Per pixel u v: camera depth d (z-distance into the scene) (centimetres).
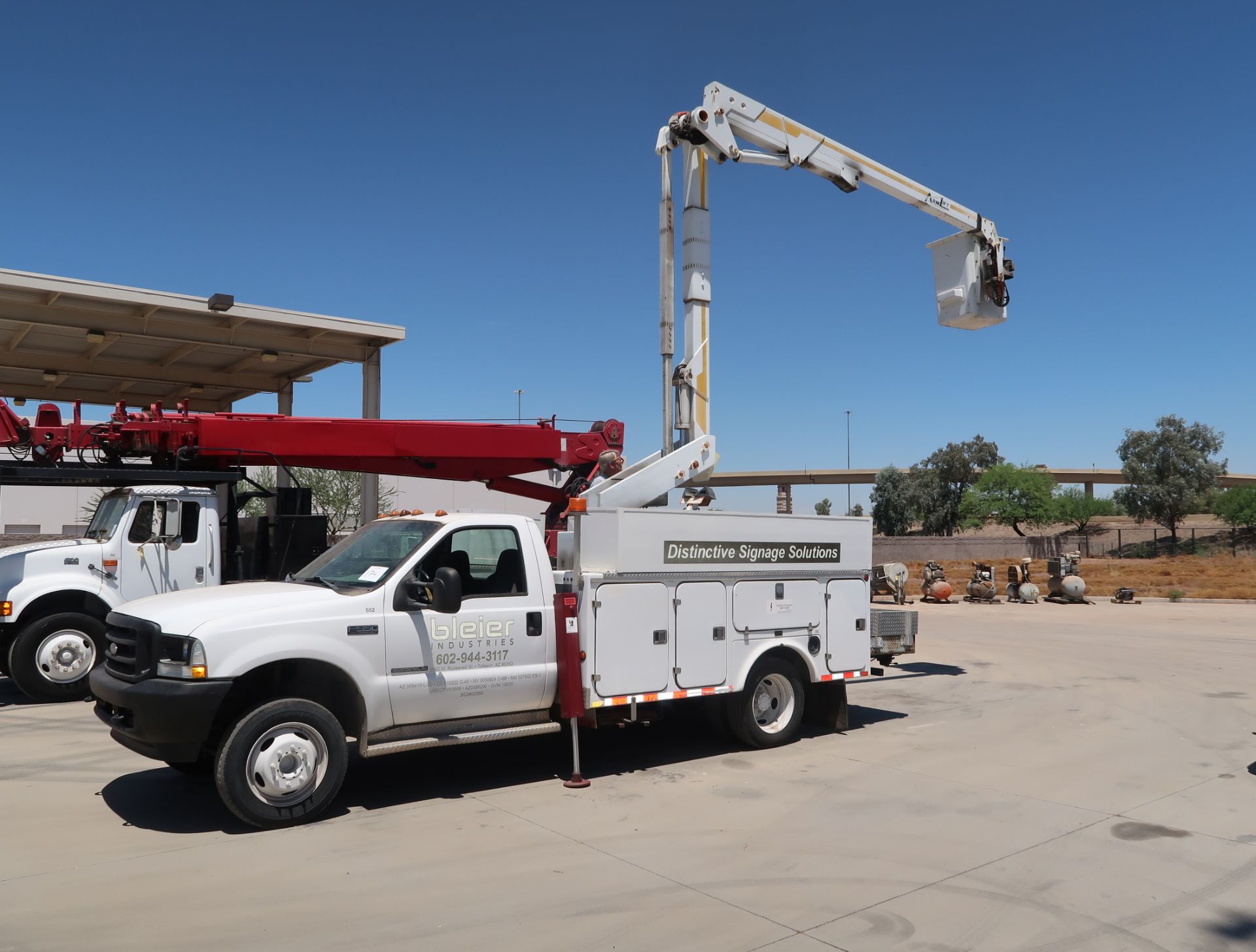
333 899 489
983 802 679
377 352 1906
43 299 1567
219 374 2175
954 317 1212
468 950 429
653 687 757
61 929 450
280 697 646
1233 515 6650
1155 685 1239
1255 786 727
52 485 1125
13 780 726
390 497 3459
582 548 749
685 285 1026
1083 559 5856
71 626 1062
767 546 838
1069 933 454
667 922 462
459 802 673
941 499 8256
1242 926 463
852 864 547
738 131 1041
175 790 697
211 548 1133
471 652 686
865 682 1270
